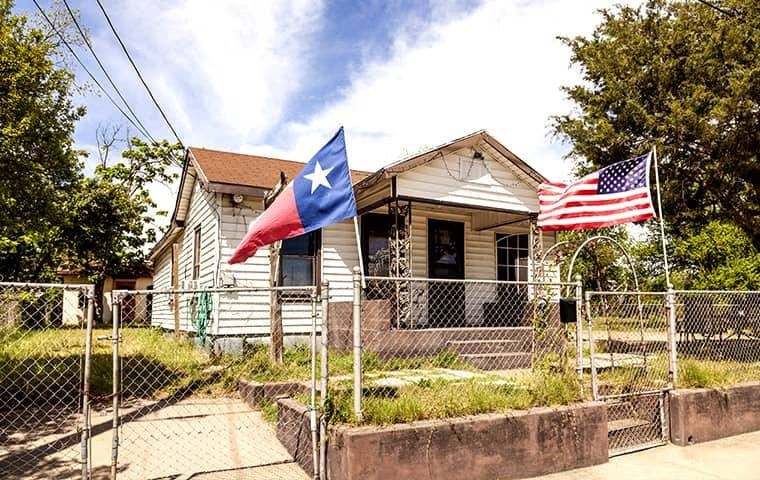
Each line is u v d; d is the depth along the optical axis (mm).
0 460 5035
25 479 4531
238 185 10328
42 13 8227
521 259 13172
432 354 9156
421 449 4395
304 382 6707
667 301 6484
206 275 11391
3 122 7973
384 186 10234
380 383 5859
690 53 11289
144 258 25031
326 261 11156
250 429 6234
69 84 8750
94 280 23156
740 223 12617
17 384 7617
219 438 5883
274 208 5551
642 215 6949
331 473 4402
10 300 7434
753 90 10062
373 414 4508
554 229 7879
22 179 8203
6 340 8438
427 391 5336
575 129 13086
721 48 10945
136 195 26516
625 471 5102
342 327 9320
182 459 5168
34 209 8664
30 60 8055
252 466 4984
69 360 9609
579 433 5234
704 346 8156
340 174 5355
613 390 6527
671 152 11469
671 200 12688
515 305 12711
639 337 8953
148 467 4918
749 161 10891
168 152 28859
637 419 6418
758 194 11914
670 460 5469
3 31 7801
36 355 9719
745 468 5195
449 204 10234
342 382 6098
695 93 10695
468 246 12617
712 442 6164
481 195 10617
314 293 4723
